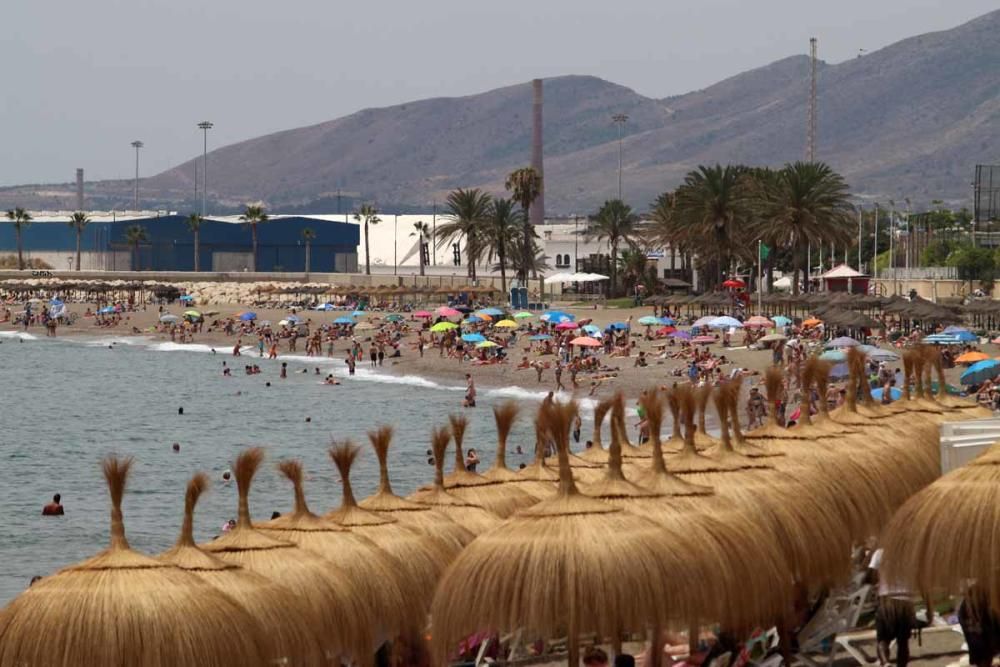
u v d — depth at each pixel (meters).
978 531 23.17
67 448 152.88
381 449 35.16
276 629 26.95
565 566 24.75
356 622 29.58
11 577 82.31
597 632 24.84
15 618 24.23
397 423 168.50
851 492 36.31
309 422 174.75
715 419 131.38
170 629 24.09
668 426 100.31
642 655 31.67
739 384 36.47
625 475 32.22
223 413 187.00
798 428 39.53
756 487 33.03
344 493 33.72
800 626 33.34
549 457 41.22
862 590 35.22
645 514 26.92
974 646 24.19
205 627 24.34
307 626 27.61
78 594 24.33
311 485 112.00
